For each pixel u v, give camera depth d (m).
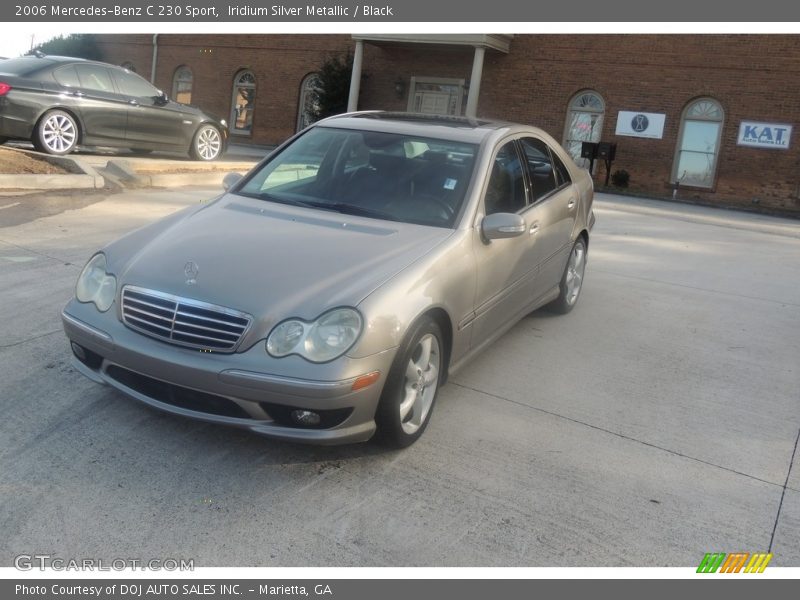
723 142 18.95
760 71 18.38
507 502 3.47
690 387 5.02
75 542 3.00
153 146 13.45
